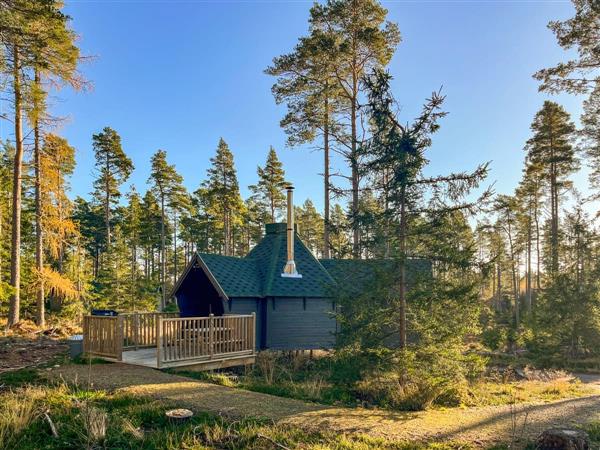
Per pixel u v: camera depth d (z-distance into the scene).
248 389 9.66
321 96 23.08
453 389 9.84
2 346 13.51
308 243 58.53
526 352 22.83
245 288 14.27
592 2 17.92
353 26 21.67
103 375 9.80
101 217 51.22
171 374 10.20
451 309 9.85
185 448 5.94
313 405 8.27
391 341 12.02
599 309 20.19
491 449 6.30
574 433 6.30
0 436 5.92
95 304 34.56
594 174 24.23
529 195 35.66
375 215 10.25
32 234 34.50
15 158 20.00
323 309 15.15
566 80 19.72
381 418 7.64
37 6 15.16
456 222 9.88
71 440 6.09
